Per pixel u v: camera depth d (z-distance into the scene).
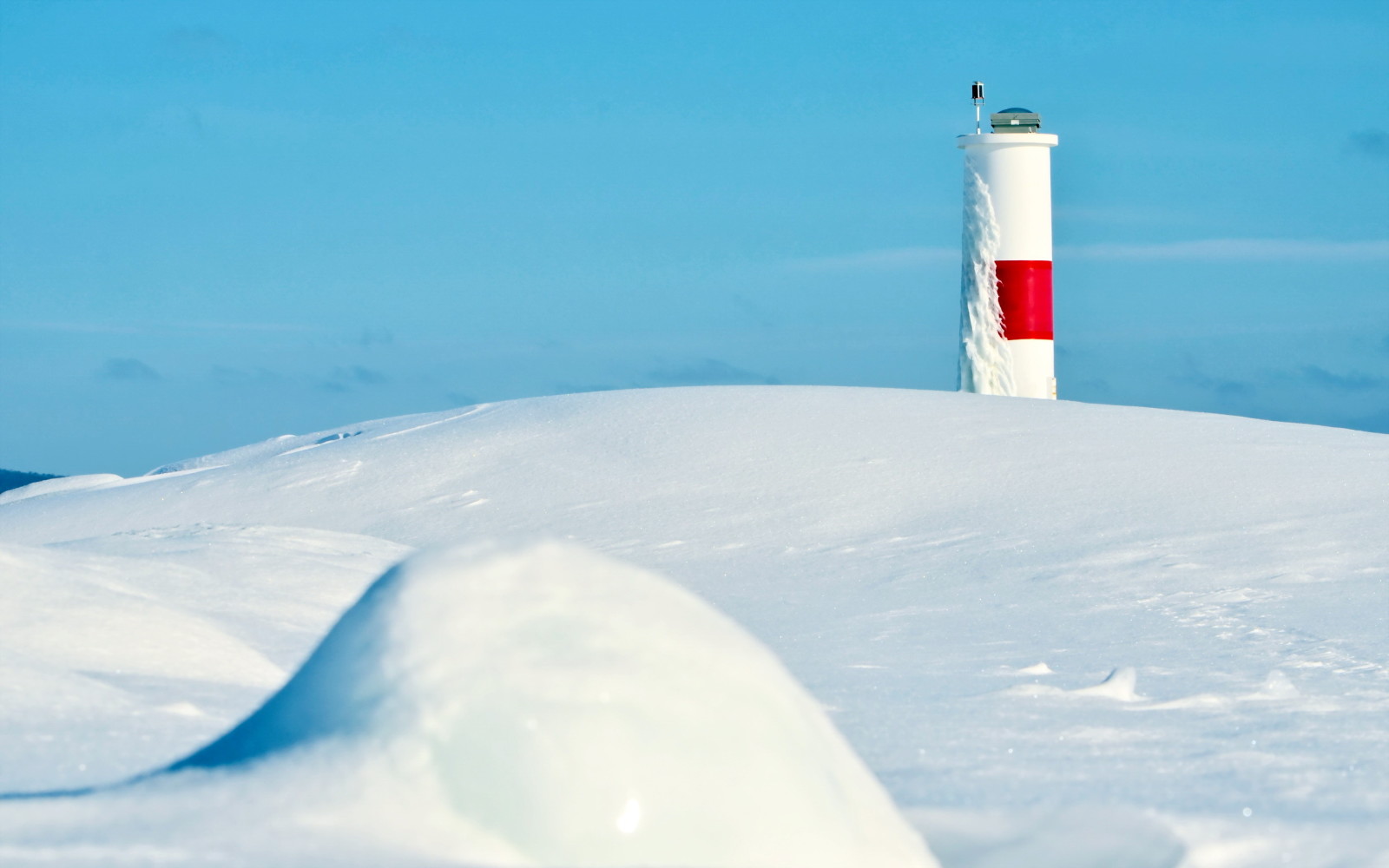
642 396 27.86
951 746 7.26
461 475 24.05
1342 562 15.27
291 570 11.85
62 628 7.77
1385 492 18.72
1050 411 25.20
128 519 24.08
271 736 4.69
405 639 4.61
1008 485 20.47
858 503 20.36
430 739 4.29
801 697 5.01
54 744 5.68
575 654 4.50
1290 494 18.88
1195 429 23.47
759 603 14.80
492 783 4.17
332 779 4.24
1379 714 8.24
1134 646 11.30
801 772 4.55
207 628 8.52
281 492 24.36
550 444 25.06
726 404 26.50
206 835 4.00
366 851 3.92
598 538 19.77
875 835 4.62
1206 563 15.58
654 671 4.52
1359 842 5.38
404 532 21.33
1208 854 5.25
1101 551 16.59
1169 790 6.24
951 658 10.85
